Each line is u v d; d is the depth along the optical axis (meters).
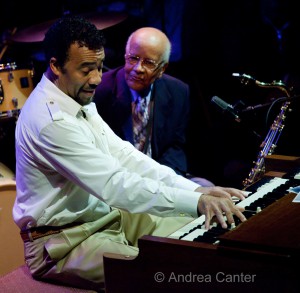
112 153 5.50
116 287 4.02
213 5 9.34
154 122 7.18
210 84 9.67
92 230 5.00
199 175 9.23
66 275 4.91
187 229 4.39
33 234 4.98
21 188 5.00
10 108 7.98
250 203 4.61
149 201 4.62
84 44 4.76
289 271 3.49
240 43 9.11
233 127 8.88
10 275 5.19
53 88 4.92
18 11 9.93
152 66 6.73
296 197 4.41
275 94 8.23
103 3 10.21
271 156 5.52
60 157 4.73
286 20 8.62
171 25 9.47
